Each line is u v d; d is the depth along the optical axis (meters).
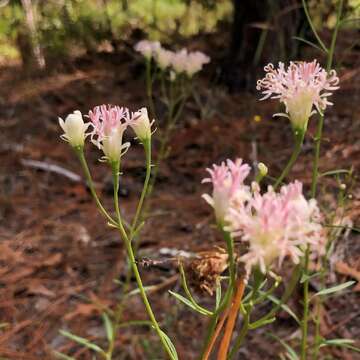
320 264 0.52
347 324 0.49
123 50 1.07
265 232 0.20
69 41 1.09
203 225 0.63
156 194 0.70
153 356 0.48
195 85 0.89
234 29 0.87
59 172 0.73
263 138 0.76
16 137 0.81
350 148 0.69
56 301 0.54
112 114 0.25
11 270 0.57
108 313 0.53
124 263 0.58
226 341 0.23
